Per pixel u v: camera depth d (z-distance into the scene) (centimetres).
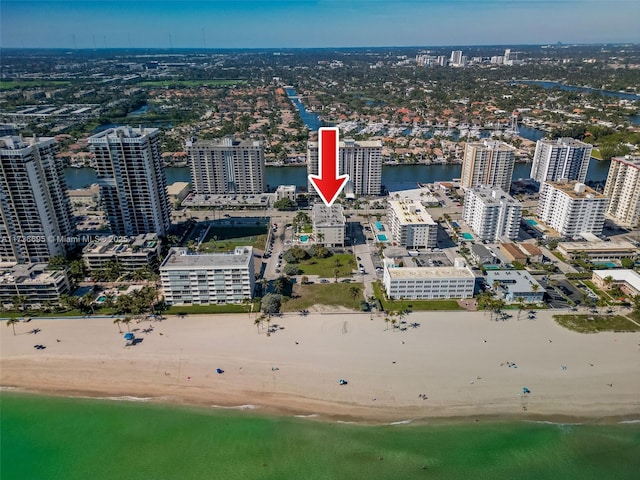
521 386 17662
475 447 15500
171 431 16125
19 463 15125
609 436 15862
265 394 17512
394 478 14512
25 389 17925
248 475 14612
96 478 14612
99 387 17950
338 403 17100
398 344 19888
